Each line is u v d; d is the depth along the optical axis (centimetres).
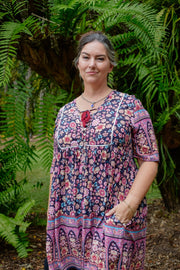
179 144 287
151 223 297
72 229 127
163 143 281
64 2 191
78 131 125
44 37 212
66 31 211
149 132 123
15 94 229
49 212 130
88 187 121
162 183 314
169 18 233
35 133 230
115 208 118
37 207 357
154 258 233
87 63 126
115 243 118
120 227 118
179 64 258
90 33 130
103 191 120
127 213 117
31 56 222
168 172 295
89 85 129
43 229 299
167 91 232
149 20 185
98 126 121
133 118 122
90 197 121
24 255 220
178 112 254
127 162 122
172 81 232
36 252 249
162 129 273
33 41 212
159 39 186
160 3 231
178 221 297
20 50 219
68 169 127
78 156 124
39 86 296
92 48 125
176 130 272
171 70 240
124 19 197
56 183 129
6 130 236
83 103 132
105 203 120
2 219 233
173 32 223
